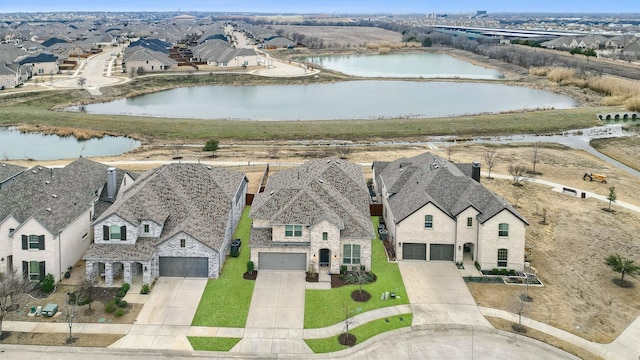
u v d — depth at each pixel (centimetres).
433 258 5344
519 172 8088
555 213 6600
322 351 3834
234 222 5862
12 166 6119
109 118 11775
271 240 5044
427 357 3772
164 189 5266
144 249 4703
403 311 4369
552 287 4803
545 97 15788
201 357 3753
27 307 4334
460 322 4216
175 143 10412
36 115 11875
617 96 14612
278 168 8438
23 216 4803
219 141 10544
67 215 4959
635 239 5841
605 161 9469
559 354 3825
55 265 4700
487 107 14162
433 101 15038
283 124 11538
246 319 4228
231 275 4938
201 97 15700
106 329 4053
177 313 4291
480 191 5359
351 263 5050
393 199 5972
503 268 5103
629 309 4441
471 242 5225
